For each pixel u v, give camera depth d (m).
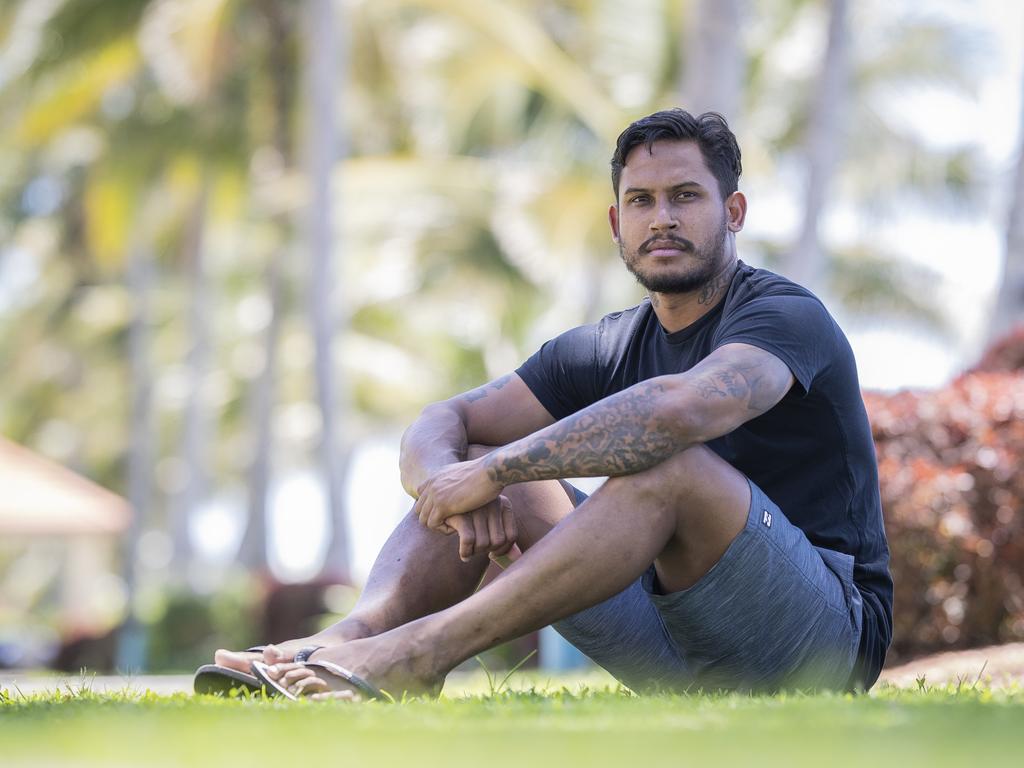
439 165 81.94
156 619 56.78
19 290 112.25
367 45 78.44
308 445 126.19
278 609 54.84
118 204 84.81
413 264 91.62
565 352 12.65
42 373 118.19
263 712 8.48
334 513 62.25
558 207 80.75
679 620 10.70
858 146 84.12
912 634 19.58
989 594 19.34
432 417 12.35
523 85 81.38
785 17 67.69
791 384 10.98
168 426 117.38
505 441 12.72
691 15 40.19
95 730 7.39
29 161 95.12
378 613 11.09
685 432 10.16
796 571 10.47
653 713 8.04
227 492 138.12
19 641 84.56
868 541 11.52
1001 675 16.78
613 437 10.14
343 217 83.88
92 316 107.75
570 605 10.09
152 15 72.56
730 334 10.99
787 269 49.31
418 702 9.27
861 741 6.46
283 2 74.19
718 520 10.23
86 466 127.88
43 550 150.75
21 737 7.09
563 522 10.17
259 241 102.69
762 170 75.94
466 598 11.14
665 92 56.41
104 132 82.06
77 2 72.56
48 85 77.50
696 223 11.53
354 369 104.12
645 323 12.32
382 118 84.69
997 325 36.84
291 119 78.44
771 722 7.27
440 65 78.00
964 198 86.31
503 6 68.94
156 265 101.38
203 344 88.50
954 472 19.50
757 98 71.88
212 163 81.38
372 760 6.06
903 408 20.25
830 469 11.32
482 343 105.31
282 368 109.19
